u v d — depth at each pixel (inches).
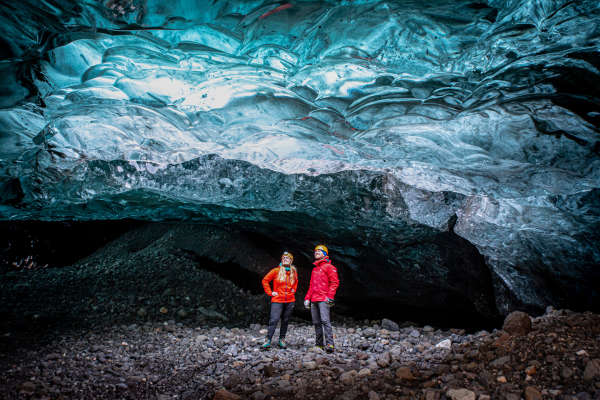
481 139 163.0
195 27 133.0
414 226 241.9
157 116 176.4
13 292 237.6
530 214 179.5
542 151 155.1
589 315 151.3
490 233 207.2
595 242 173.6
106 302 250.2
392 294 323.9
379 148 181.5
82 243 431.8
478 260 252.5
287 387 135.3
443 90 155.9
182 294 289.4
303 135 186.1
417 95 161.5
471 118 157.8
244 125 185.8
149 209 290.0
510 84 140.8
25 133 167.2
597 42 117.6
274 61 154.6
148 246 391.5
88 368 149.6
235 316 284.5
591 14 113.7
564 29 120.0
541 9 119.4
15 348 161.6
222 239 388.8
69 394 126.5
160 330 222.2
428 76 151.8
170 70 156.9
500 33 129.6
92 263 345.7
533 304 231.8
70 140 176.1
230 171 205.5
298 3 125.9
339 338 230.2
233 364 168.9
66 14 112.8
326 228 288.2
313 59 152.5
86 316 223.9
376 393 121.7
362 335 245.0
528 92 141.6
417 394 118.9
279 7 127.4
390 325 265.6
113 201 252.5
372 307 342.0
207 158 198.1
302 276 375.6
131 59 148.1
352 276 342.0
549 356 121.4
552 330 141.9
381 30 136.7
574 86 133.0
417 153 177.3
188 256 360.8
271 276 202.1
